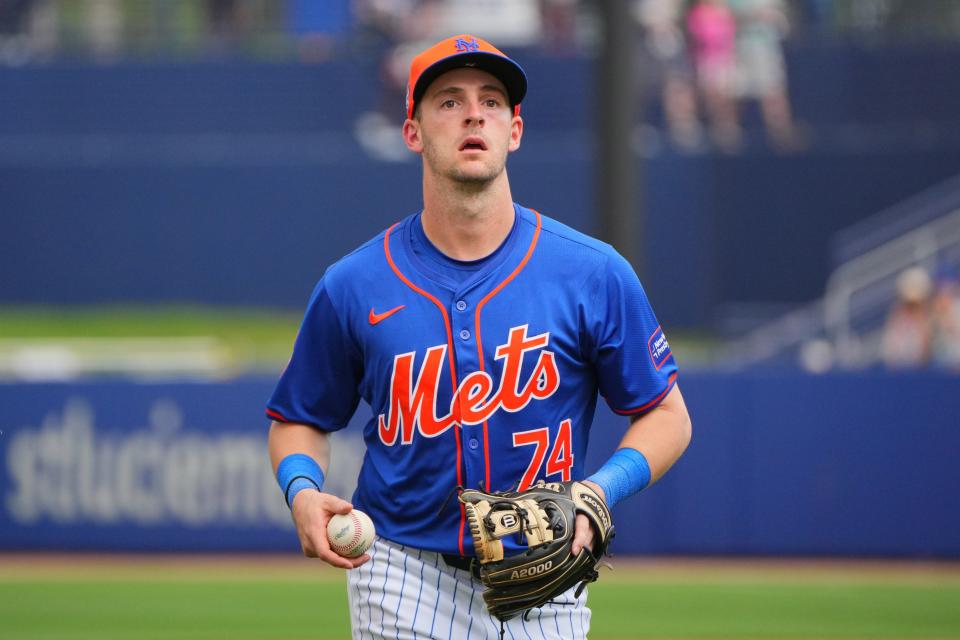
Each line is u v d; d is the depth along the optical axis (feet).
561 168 193.47
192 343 175.52
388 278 36.45
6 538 112.06
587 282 36.01
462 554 35.94
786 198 189.67
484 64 35.40
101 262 203.72
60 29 215.92
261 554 110.63
